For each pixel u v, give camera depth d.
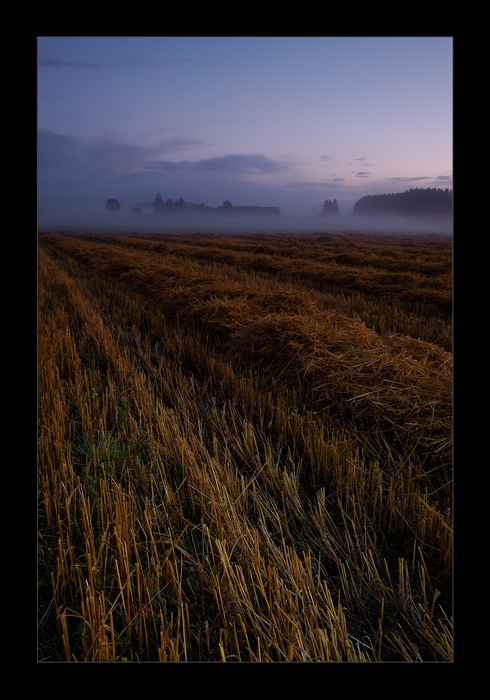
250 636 2.27
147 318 8.04
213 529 2.83
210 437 4.04
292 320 5.80
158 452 3.56
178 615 2.15
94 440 3.82
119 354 5.92
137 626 2.25
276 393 4.83
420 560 2.78
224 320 6.88
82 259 19.64
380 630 2.18
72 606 2.40
